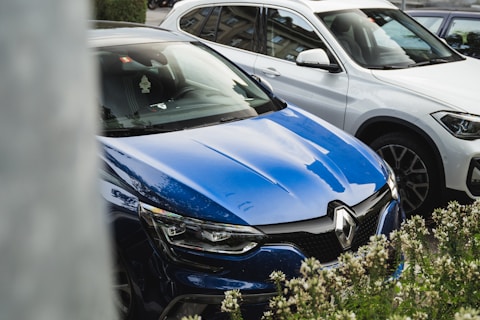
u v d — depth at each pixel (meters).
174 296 2.72
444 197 4.66
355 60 5.26
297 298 2.13
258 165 3.14
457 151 4.52
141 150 3.14
